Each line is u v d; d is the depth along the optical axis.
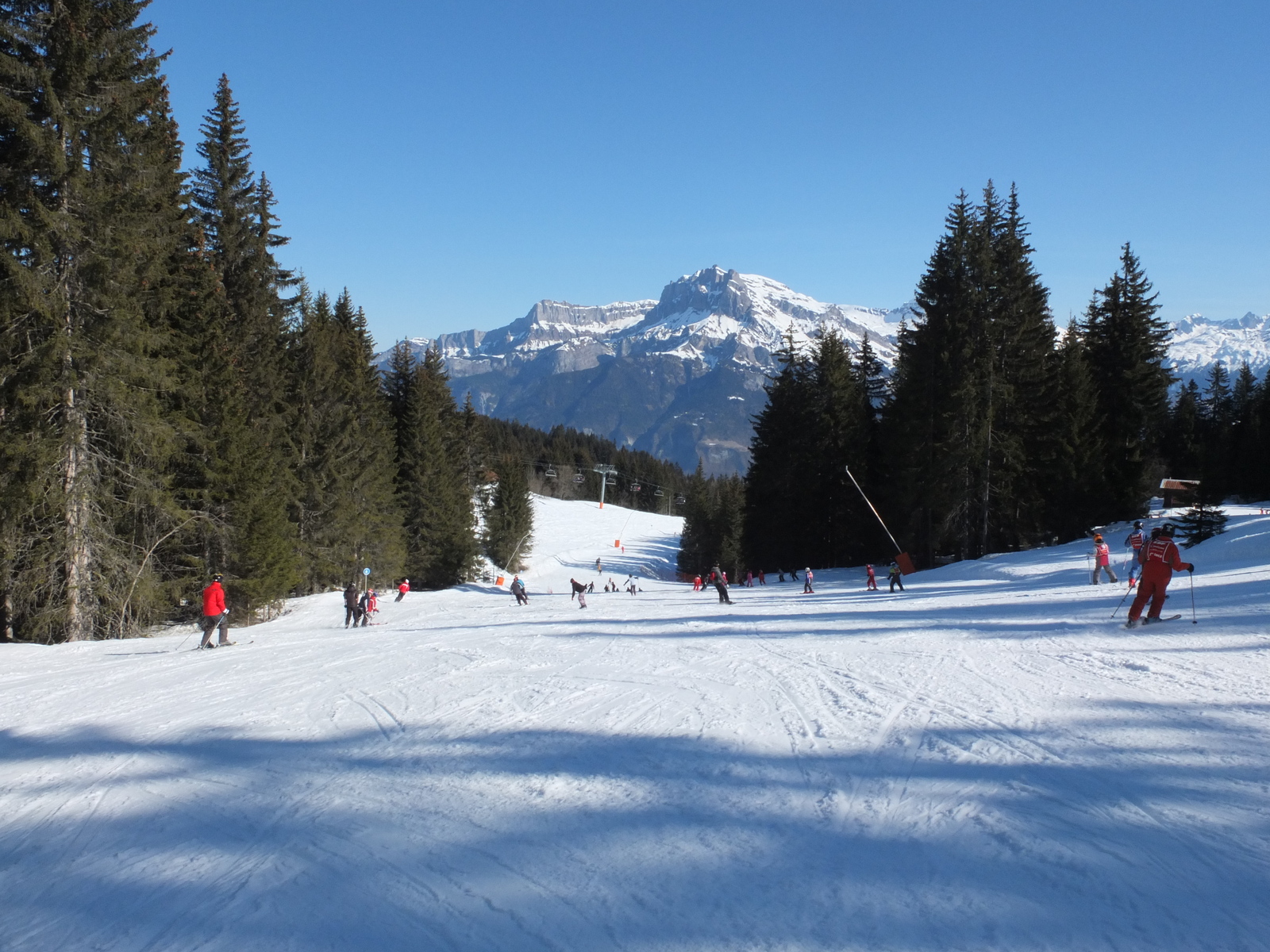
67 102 23.30
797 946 3.61
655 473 177.00
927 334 46.41
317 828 5.55
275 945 3.95
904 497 46.75
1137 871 4.13
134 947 4.02
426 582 57.75
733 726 7.61
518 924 4.00
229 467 30.67
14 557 23.70
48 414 23.94
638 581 74.88
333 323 58.22
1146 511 45.28
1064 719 7.07
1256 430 58.47
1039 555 34.41
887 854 4.55
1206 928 3.57
